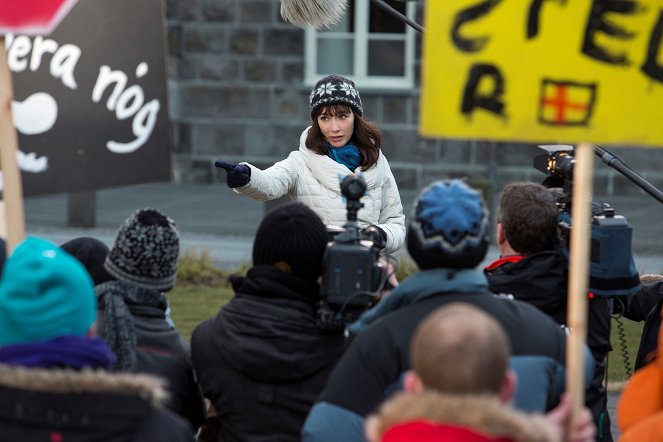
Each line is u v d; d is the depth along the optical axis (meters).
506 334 4.61
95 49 5.08
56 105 5.06
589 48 4.58
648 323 6.52
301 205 5.38
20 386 3.75
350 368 4.61
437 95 4.59
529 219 6.02
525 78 4.59
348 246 5.14
